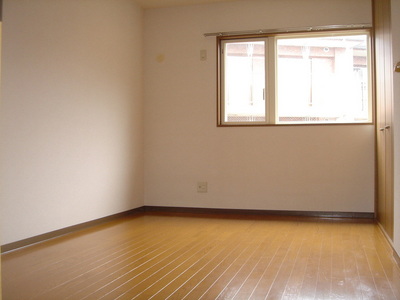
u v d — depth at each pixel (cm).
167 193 537
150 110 541
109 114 459
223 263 277
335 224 433
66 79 383
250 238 362
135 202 521
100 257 295
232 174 515
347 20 484
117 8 477
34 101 343
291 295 211
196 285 229
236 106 522
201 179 525
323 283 231
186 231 397
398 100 273
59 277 246
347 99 503
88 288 225
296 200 495
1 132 310
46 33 356
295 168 495
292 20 500
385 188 365
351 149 479
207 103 524
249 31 509
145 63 543
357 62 502
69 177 388
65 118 382
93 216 429
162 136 539
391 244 315
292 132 496
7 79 315
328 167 486
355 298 206
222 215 504
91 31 424
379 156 424
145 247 328
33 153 342
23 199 331
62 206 379
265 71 511
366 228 409
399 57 274
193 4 530
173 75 536
